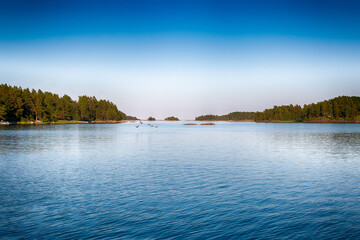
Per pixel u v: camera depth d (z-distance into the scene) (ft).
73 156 127.34
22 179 79.15
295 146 175.73
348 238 41.93
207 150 151.33
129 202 57.82
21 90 592.60
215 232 43.55
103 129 447.83
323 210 53.57
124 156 126.72
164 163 106.22
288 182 75.36
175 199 59.77
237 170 92.02
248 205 56.08
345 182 75.82
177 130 454.40
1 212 52.19
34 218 49.24
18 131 338.95
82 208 54.24
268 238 41.81
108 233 43.14
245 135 302.04
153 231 43.86
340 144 189.16
